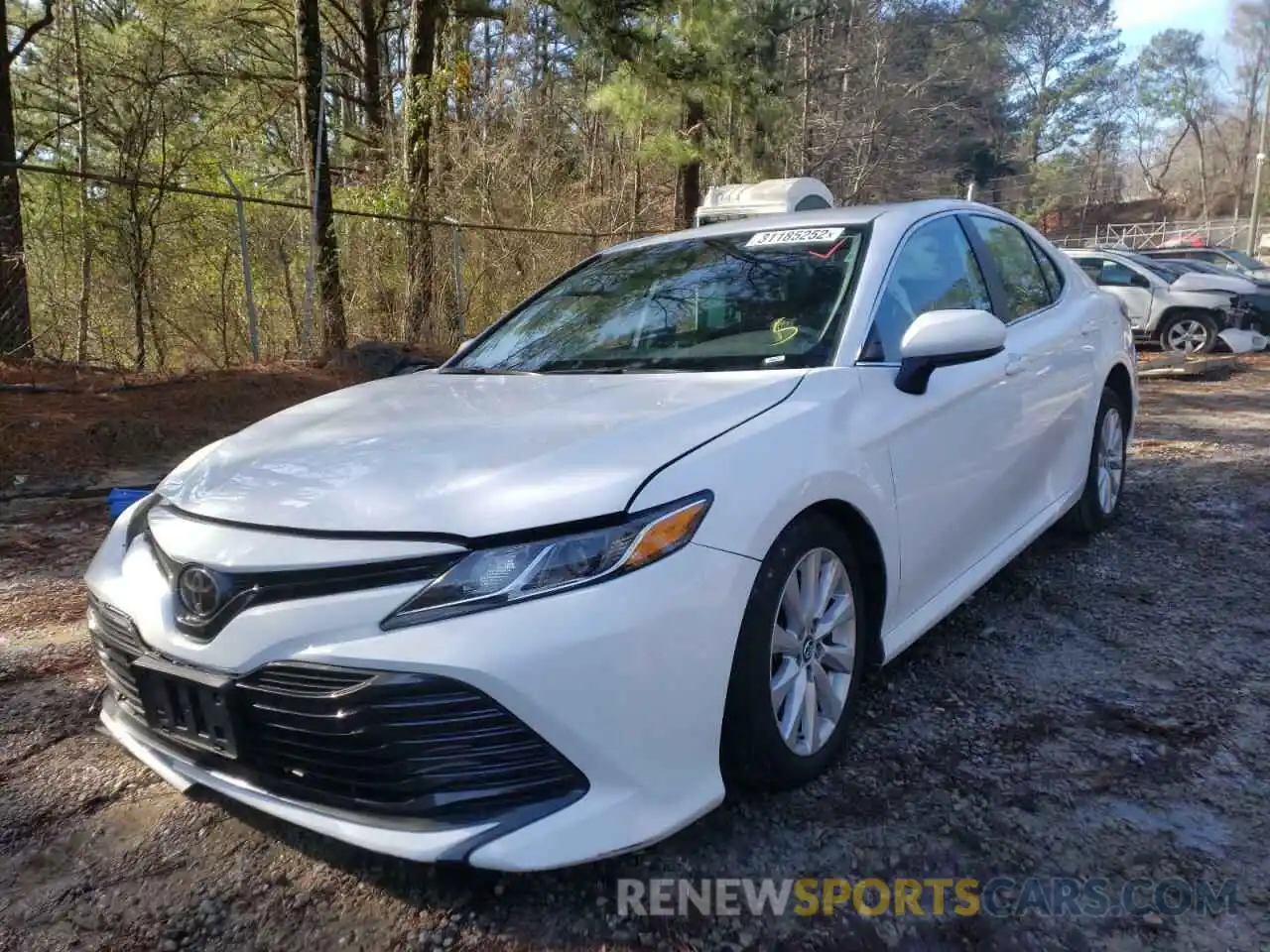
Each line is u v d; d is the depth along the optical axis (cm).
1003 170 5981
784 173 1397
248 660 202
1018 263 408
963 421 311
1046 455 383
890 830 232
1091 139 6744
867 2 3044
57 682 336
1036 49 6047
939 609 302
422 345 1091
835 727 257
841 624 259
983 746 270
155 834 244
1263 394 925
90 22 1598
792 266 324
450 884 220
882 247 318
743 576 215
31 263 1105
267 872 227
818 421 250
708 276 338
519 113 1395
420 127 1243
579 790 198
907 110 3231
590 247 1367
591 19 1149
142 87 1252
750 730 225
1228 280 1307
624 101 1216
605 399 261
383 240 1164
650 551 201
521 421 245
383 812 198
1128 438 483
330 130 1567
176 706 217
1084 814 236
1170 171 7844
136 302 1084
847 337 285
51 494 605
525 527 196
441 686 189
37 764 280
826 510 251
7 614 403
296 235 1182
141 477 651
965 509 316
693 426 230
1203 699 292
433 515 201
